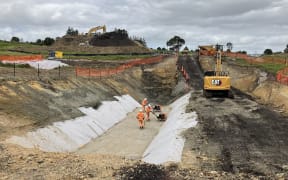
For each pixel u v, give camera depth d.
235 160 17.36
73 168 13.74
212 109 30.03
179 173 13.45
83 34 120.69
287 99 35.19
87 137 26.25
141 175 12.80
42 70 42.81
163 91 53.56
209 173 13.77
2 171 13.42
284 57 77.25
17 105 24.12
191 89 48.28
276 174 15.04
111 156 16.00
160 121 34.72
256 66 59.72
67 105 28.88
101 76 46.91
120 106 38.72
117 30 115.50
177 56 83.06
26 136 20.33
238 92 43.38
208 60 70.75
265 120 25.56
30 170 13.55
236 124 24.42
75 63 61.59
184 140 20.92
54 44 117.38
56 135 22.94
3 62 45.38
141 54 93.44
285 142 20.34
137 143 26.41
